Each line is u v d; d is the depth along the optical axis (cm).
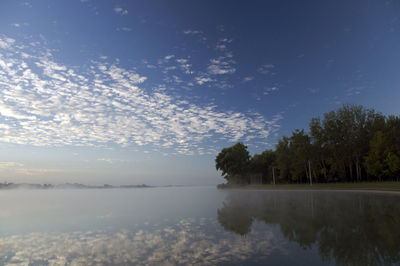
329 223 1233
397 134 5453
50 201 3328
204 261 710
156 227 1230
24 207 2409
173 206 2350
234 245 869
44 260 750
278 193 4903
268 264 675
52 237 1045
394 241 873
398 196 2958
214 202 2798
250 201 2845
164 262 709
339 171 6556
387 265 654
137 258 750
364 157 5800
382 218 1345
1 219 1580
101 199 3697
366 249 789
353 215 1477
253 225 1233
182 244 895
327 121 6656
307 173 7531
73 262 727
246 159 10025
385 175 5609
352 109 6412
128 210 2025
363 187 4716
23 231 1179
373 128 6000
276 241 910
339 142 6450
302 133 7300
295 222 1291
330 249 797
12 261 745
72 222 1431
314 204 2245
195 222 1362
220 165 9900
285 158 8006
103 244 916
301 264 670
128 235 1059
